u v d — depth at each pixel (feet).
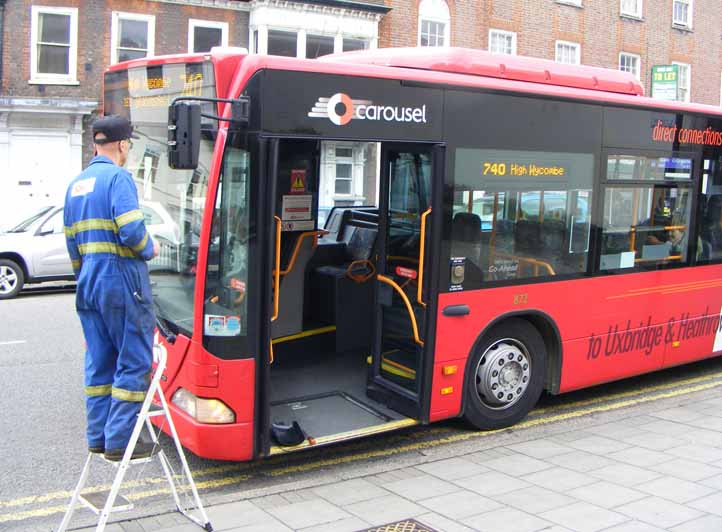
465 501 15.80
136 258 13.24
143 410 12.74
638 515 14.99
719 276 26.30
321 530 14.28
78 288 13.33
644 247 23.68
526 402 21.50
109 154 13.70
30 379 25.72
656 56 91.81
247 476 17.80
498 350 20.53
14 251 43.65
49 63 62.95
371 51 21.29
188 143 14.71
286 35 67.92
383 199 20.12
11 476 17.60
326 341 24.59
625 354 23.52
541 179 20.84
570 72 22.12
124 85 19.25
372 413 19.53
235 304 16.25
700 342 25.99
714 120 25.48
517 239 20.42
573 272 21.79
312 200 23.59
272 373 22.49
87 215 13.08
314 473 17.98
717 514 15.05
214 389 16.20
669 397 25.09
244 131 15.97
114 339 13.30
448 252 19.03
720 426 21.31
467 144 19.22
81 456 18.93
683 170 24.73
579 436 20.44
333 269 25.41
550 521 14.71
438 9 74.79
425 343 18.92
